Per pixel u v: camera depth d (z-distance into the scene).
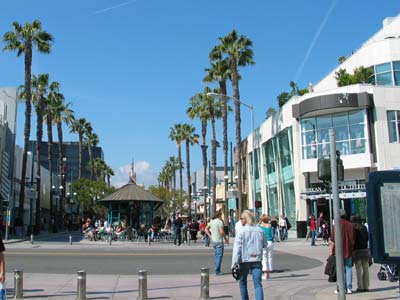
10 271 16.98
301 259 22.17
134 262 20.94
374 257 9.03
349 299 10.79
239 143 42.97
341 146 37.72
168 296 11.66
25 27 44.34
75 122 84.88
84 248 30.66
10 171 49.41
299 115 39.47
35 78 53.66
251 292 12.25
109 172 120.00
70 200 82.88
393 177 9.12
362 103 36.34
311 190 38.31
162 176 132.75
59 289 12.71
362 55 43.22
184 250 29.08
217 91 57.34
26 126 43.84
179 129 82.75
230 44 44.09
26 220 62.97
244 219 9.55
